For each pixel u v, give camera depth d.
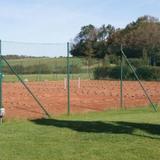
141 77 46.00
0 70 16.66
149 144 11.46
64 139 12.14
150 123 15.26
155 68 46.47
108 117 17.59
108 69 49.06
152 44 64.25
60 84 43.12
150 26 70.06
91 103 24.69
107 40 76.69
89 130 13.66
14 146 11.18
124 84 41.91
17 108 21.50
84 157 10.03
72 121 15.88
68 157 10.02
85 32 76.00
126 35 71.94
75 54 63.97
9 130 13.69
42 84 43.06
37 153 10.40
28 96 29.36
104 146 11.20
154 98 28.36
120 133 13.06
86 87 38.94
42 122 15.61
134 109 21.23
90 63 50.62
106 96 29.59
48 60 48.44
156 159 9.88
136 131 13.41
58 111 20.36
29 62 46.44
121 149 10.84
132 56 52.62
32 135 12.77
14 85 41.09
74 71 50.94
